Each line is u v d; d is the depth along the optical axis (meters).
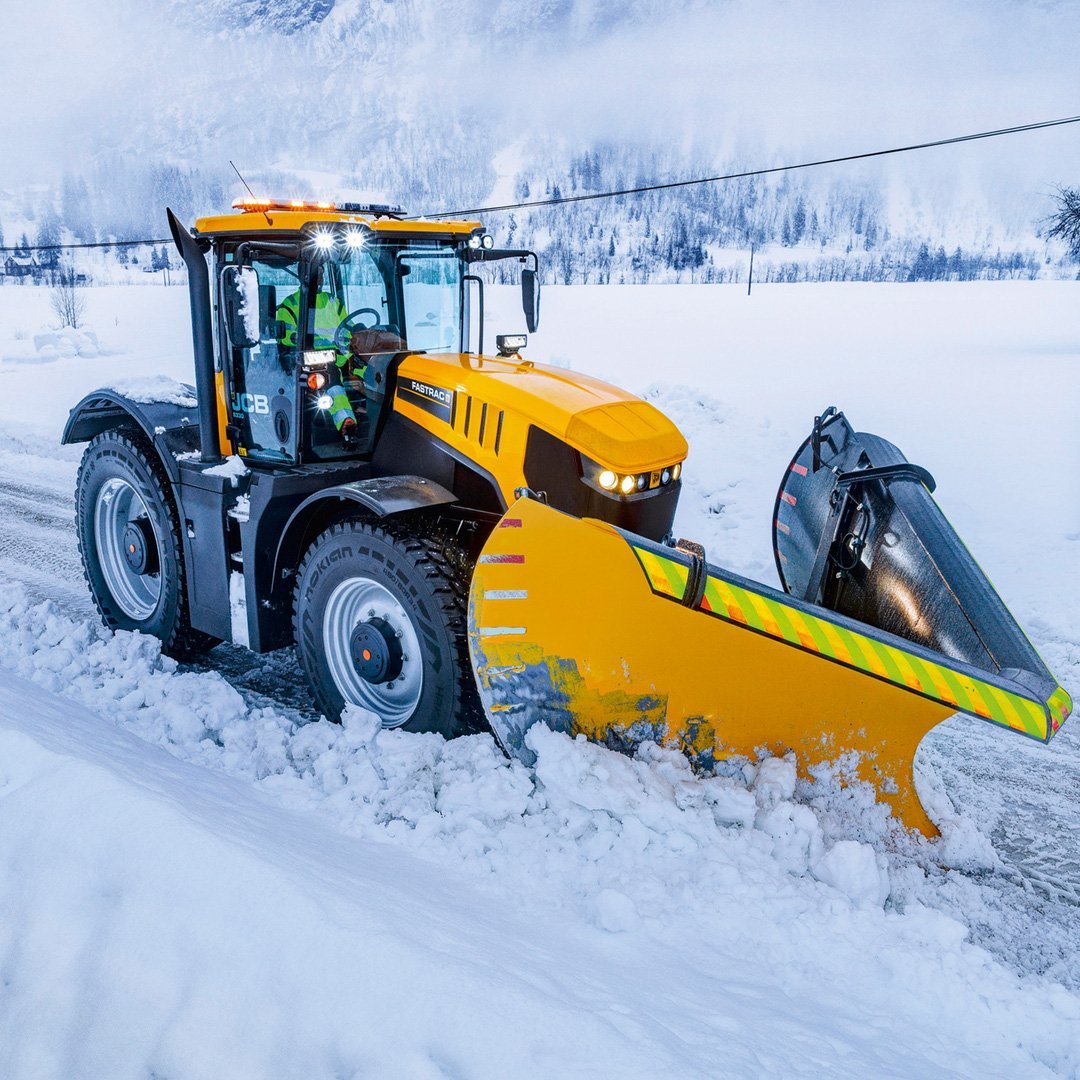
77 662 3.95
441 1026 1.63
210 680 3.79
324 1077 1.56
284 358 3.80
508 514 2.92
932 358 19.75
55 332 19.56
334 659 3.64
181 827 2.05
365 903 1.97
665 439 3.70
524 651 2.96
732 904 2.46
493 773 2.97
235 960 1.75
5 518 6.71
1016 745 3.88
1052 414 12.12
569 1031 1.65
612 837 2.69
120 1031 1.62
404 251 3.97
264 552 3.79
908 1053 1.99
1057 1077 2.03
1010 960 2.58
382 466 3.93
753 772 2.93
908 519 3.28
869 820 2.95
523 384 3.65
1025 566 5.91
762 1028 1.92
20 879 1.92
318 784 3.09
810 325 28.80
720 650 2.80
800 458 3.79
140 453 4.25
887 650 2.68
